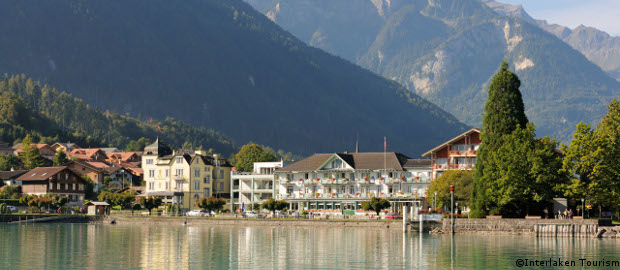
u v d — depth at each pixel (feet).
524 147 430.20
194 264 283.38
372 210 595.47
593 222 404.98
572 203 456.45
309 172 652.07
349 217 583.17
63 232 458.09
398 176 621.31
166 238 407.64
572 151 424.46
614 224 422.82
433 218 448.24
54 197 636.07
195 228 515.50
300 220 532.73
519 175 427.74
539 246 353.10
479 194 444.55
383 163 631.97
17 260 293.84
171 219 573.74
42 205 619.67
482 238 404.77
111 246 353.92
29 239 395.55
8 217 573.74
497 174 435.94
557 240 388.78
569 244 363.76
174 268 271.49
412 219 480.64
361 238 407.03
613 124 448.65
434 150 586.04
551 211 440.04
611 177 419.74
